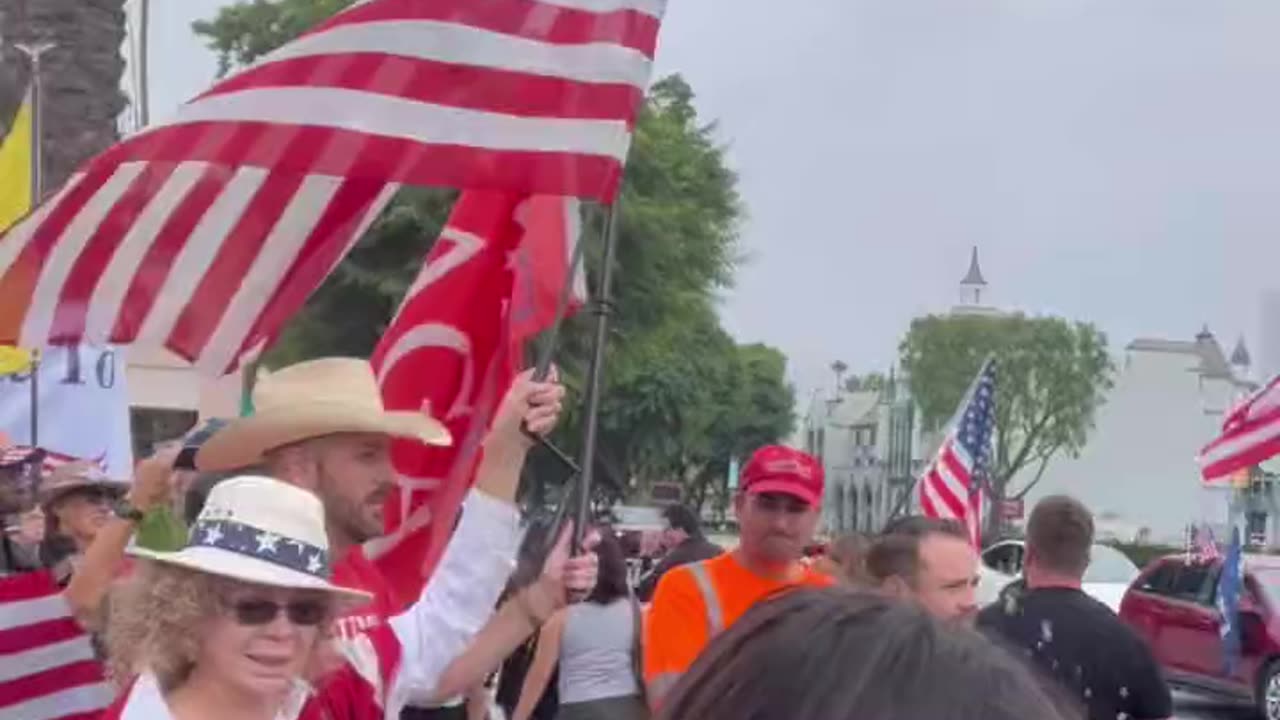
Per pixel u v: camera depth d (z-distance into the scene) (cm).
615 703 686
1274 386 1037
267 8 2431
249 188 392
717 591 493
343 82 388
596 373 393
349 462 339
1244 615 1612
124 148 384
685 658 486
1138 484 7525
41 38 1401
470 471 399
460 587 356
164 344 395
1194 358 7594
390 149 388
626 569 699
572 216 409
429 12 390
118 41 1448
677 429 3906
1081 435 7506
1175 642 1697
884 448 6456
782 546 492
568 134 392
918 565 461
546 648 680
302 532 288
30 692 401
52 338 389
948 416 7225
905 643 108
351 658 330
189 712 281
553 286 409
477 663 368
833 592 117
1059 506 499
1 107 1343
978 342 7350
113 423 720
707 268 3108
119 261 390
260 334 400
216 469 344
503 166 392
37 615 405
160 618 281
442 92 391
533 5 393
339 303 2209
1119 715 484
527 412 376
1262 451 1038
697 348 4038
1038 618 489
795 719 105
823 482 500
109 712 279
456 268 415
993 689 105
